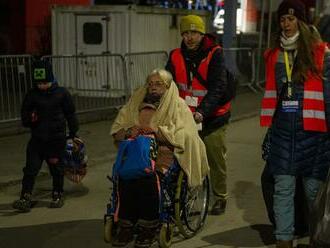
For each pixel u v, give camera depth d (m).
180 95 5.63
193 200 5.36
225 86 5.54
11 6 18.70
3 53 18.77
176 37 15.26
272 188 5.01
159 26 14.48
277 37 4.70
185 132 4.82
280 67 4.64
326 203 3.96
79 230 5.59
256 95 15.50
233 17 14.66
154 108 4.86
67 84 12.52
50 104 6.06
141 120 4.84
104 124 11.05
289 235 4.72
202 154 5.02
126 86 12.33
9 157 8.30
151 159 4.60
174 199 4.86
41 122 6.08
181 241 5.29
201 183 5.09
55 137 6.13
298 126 4.59
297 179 4.87
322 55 4.55
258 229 5.66
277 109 4.69
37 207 6.27
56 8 14.02
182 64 5.59
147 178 4.62
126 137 4.86
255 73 16.33
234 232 5.56
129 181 4.66
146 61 12.87
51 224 5.75
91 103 12.10
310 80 4.54
